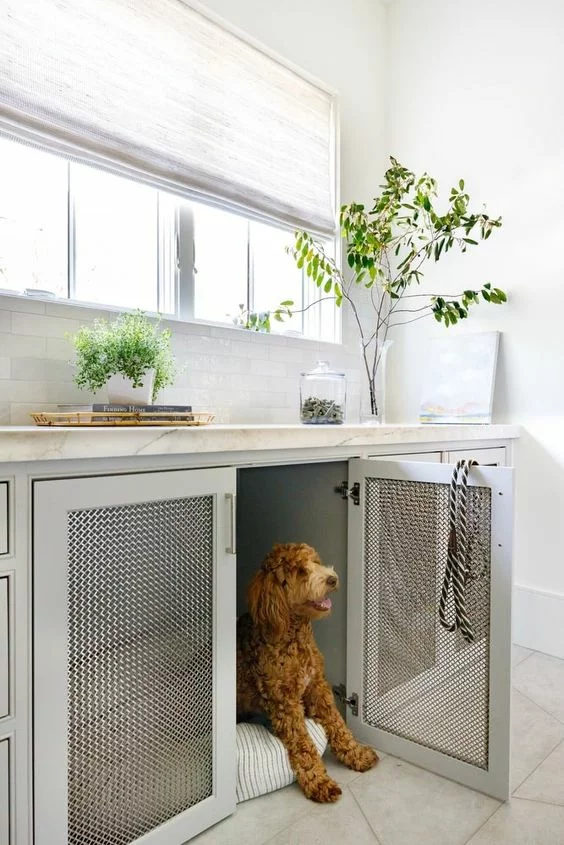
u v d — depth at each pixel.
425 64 2.64
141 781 1.09
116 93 1.75
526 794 1.30
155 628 1.11
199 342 2.01
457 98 2.52
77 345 1.51
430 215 2.31
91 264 1.86
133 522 1.08
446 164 2.56
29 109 1.55
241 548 1.95
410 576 1.45
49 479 0.95
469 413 2.39
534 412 2.26
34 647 0.93
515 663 2.10
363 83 2.68
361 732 1.54
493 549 1.28
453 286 2.53
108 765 1.04
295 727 1.35
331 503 1.63
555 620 2.18
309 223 2.39
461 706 1.34
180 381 1.95
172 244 2.03
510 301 2.34
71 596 0.98
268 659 1.39
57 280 1.78
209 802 1.19
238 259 2.29
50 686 0.94
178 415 1.46
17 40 1.54
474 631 1.31
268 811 1.25
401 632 1.46
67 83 1.64
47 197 1.77
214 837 1.16
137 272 1.98
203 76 1.99
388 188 2.31
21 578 0.91
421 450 1.78
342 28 2.56
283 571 1.38
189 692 1.17
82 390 1.69
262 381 2.22
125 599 1.06
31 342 1.59
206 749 1.20
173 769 1.14
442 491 1.39
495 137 2.39
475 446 2.04
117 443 1.01
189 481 1.15
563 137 2.19
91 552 1.01
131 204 1.97
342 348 2.58
